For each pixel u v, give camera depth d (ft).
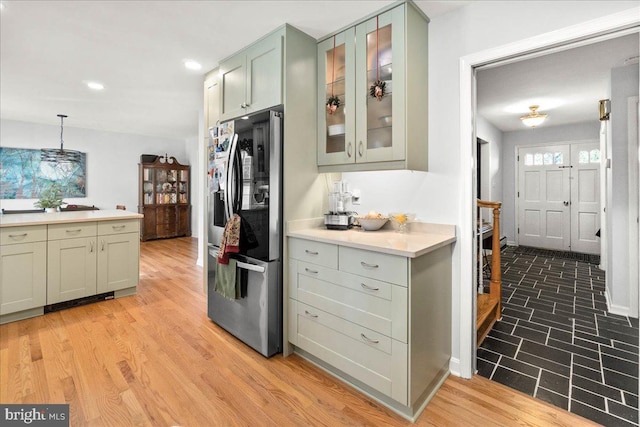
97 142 21.20
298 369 6.81
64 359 6.95
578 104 13.38
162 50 8.66
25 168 18.52
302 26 7.22
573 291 11.60
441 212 6.88
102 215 11.13
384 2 6.29
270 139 6.95
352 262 6.00
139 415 5.30
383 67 6.56
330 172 7.81
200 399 5.74
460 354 6.63
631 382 6.30
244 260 7.69
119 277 10.95
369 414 5.47
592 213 16.89
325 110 7.72
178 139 25.02
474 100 6.55
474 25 6.26
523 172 18.76
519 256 16.63
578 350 7.56
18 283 8.86
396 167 6.38
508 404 5.70
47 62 9.63
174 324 8.90
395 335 5.38
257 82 7.89
